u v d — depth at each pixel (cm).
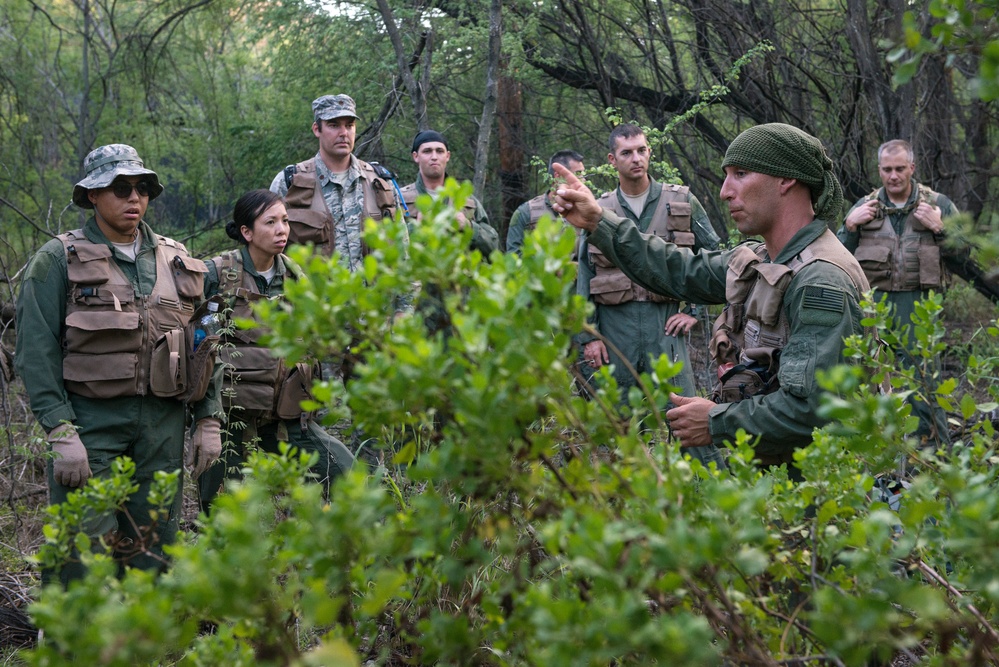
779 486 173
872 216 604
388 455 246
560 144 1114
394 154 1056
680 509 139
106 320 350
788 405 248
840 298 252
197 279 380
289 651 147
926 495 160
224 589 124
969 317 791
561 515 144
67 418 346
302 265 145
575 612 117
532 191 1118
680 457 163
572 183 297
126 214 360
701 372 701
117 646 117
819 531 165
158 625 119
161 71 1155
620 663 142
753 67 927
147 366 358
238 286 416
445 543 148
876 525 139
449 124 1104
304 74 1109
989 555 122
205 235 1127
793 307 259
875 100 857
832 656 132
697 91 972
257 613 134
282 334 142
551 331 140
